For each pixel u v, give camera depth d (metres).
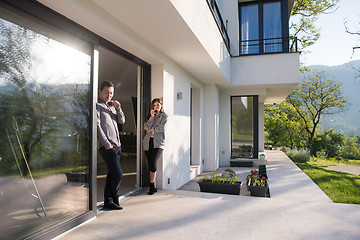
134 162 7.61
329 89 20.17
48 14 2.23
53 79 2.29
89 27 2.78
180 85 5.50
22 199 1.96
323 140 30.69
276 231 2.50
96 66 2.89
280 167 7.90
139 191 4.09
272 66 7.92
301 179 5.94
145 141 3.93
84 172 2.67
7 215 1.84
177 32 3.50
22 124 1.97
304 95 20.80
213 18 5.00
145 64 4.39
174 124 5.07
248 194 4.86
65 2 2.16
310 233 2.46
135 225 2.61
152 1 2.59
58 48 2.37
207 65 5.47
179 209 3.16
